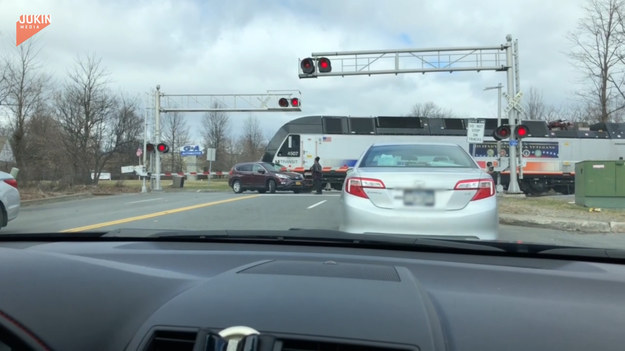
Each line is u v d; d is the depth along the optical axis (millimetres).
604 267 2967
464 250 3395
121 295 2094
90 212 12773
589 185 12633
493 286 2424
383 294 2020
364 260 3080
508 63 17719
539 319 1927
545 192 26328
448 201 4727
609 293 2314
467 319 1907
